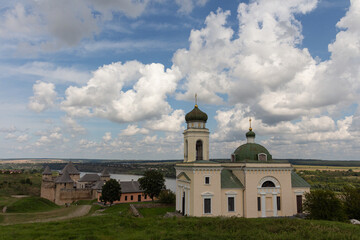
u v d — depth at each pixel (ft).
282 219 138.51
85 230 111.04
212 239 100.68
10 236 101.30
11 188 488.02
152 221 130.93
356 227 123.44
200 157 201.98
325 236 104.32
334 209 150.30
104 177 458.50
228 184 179.63
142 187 281.74
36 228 114.83
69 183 400.26
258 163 181.16
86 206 304.71
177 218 144.87
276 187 183.32
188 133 197.98
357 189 178.91
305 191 190.39
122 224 123.95
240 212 177.27
